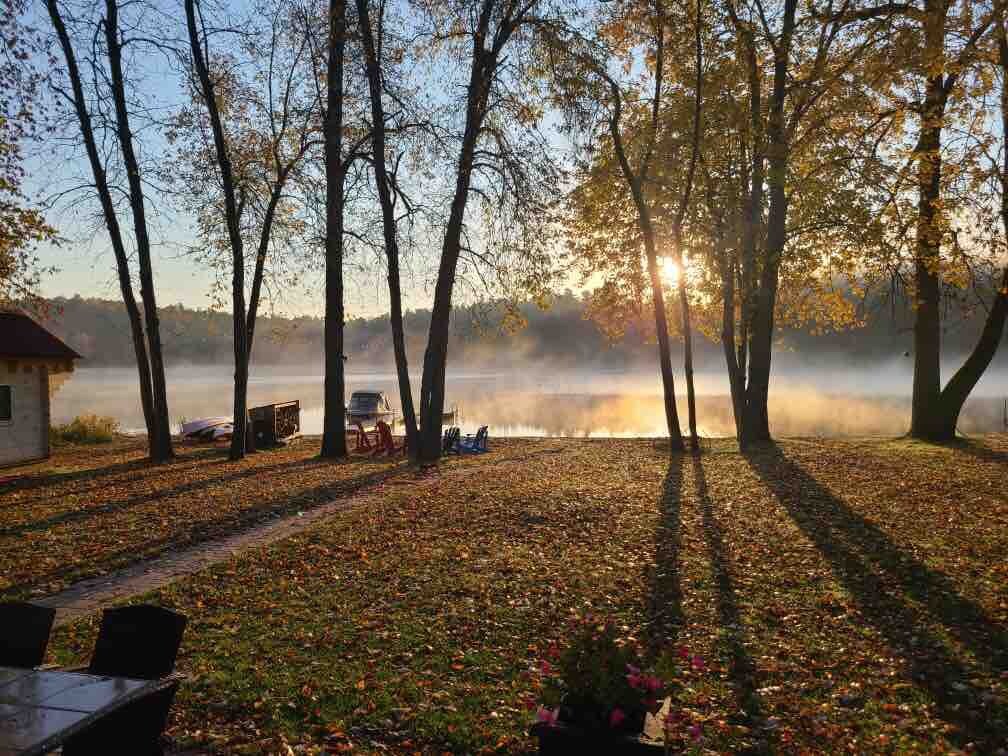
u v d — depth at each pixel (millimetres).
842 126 20281
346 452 21906
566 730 3602
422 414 20484
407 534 10508
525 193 19328
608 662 3748
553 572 8531
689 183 19297
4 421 21312
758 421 21672
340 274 21672
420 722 4980
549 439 25188
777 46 19141
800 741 4727
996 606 6816
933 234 18891
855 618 6848
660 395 55094
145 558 9508
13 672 4000
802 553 9102
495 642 6449
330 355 21766
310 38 20094
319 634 6617
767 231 20922
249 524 11477
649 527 10750
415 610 7254
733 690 5484
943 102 19219
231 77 21656
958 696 5207
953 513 10758
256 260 22062
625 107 22250
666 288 25297
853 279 22203
